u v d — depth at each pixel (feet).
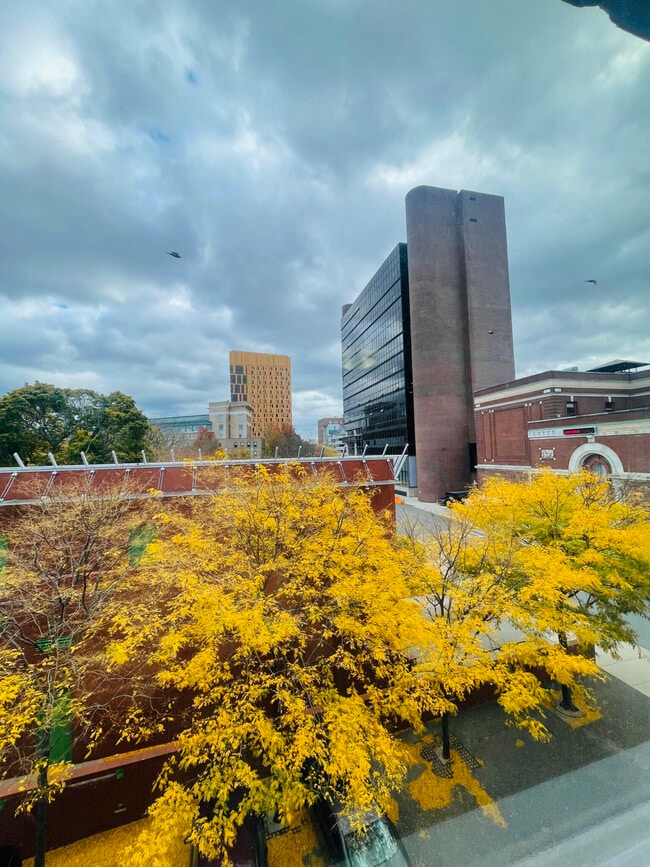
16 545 28.73
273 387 419.95
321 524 33.81
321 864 20.88
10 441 90.12
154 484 38.45
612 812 19.81
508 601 28.25
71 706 23.11
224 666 26.00
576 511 33.68
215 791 21.04
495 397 114.52
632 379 89.71
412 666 28.66
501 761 26.37
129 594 31.07
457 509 38.99
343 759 18.52
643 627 41.78
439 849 20.12
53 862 22.18
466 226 141.69
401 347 166.50
